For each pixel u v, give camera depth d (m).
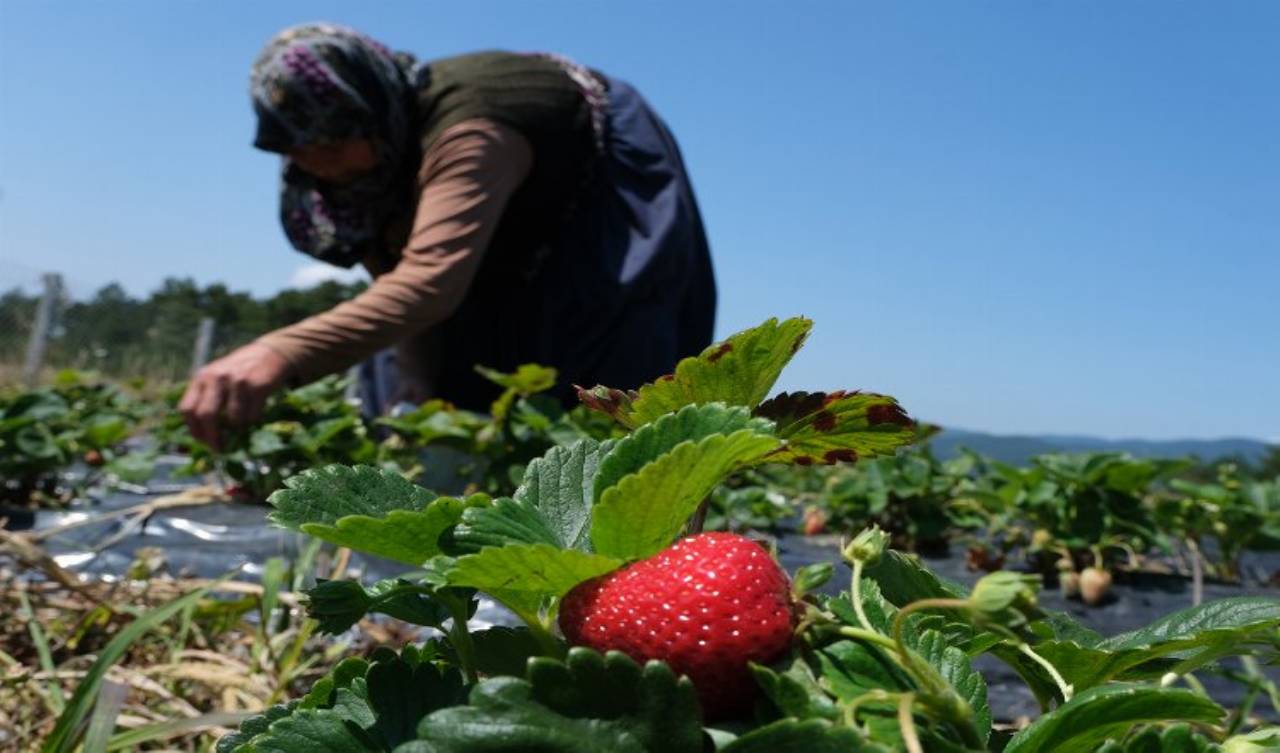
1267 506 5.39
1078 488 4.63
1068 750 0.91
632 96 6.89
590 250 6.53
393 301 5.38
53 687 2.34
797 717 0.78
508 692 0.76
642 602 0.84
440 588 0.99
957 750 0.78
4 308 21.47
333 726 0.96
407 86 5.88
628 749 0.77
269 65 5.42
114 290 24.11
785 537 5.72
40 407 5.92
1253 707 2.88
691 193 7.30
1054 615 1.25
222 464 5.68
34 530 4.85
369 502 1.04
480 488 5.35
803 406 1.17
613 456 0.95
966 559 5.14
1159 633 1.18
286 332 5.28
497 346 6.70
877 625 0.94
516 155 5.88
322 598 0.97
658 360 6.73
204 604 2.88
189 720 1.88
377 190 5.87
